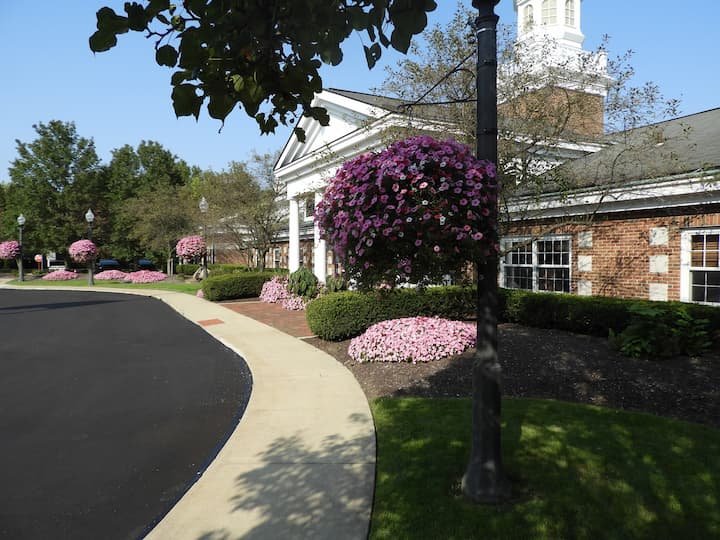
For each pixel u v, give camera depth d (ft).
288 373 25.29
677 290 29.58
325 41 7.10
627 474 12.55
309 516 11.42
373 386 22.35
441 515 10.98
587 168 33.06
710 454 13.53
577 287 35.40
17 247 129.18
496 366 11.46
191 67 6.09
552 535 10.13
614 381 19.89
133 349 34.24
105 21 5.60
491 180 10.77
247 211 70.03
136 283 101.81
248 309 54.19
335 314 31.83
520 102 28.89
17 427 18.89
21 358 31.71
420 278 11.47
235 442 16.16
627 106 27.04
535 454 13.79
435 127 29.89
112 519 12.09
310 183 56.75
